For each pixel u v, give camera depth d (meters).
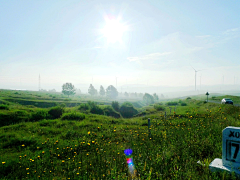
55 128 13.48
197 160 4.86
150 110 36.09
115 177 4.13
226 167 4.17
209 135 6.83
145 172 4.12
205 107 25.48
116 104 40.34
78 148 8.10
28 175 5.12
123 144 8.09
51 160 6.46
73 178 4.46
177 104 45.69
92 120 18.30
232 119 10.34
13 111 18.78
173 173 3.97
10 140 9.64
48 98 57.56
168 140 7.15
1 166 5.97
